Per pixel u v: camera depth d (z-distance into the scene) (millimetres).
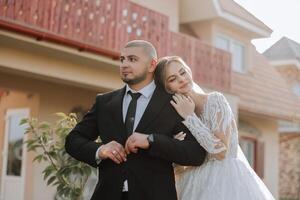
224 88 11734
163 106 3031
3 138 10539
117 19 8578
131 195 2891
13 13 6949
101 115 3135
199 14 14094
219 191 3316
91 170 4637
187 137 3062
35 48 7457
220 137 3225
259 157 14922
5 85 8938
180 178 3557
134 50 3018
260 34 15117
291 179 19578
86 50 7867
